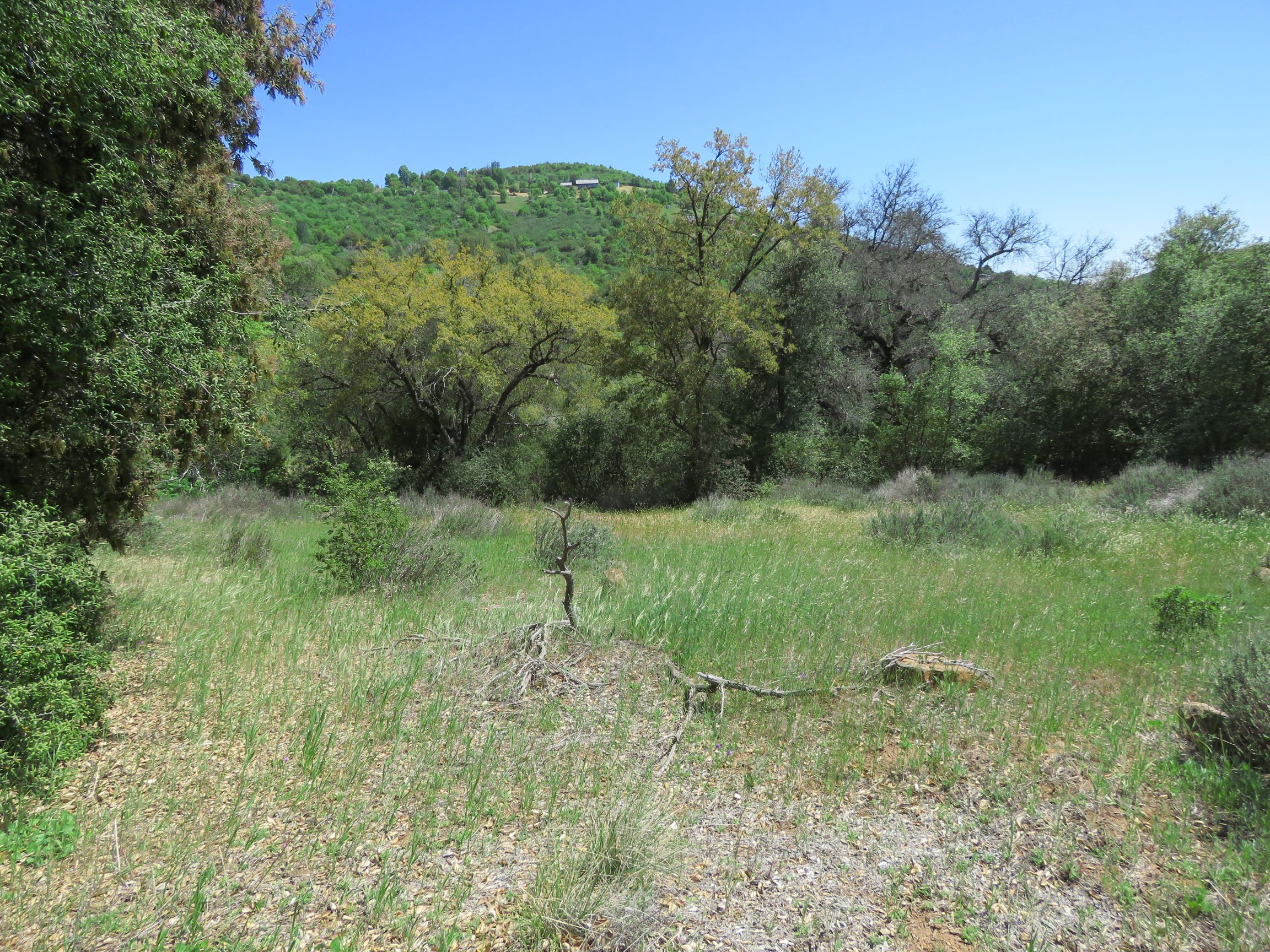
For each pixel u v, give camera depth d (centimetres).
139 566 901
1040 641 588
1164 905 273
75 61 438
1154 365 2019
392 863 306
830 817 342
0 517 411
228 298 587
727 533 1278
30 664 378
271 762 396
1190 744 401
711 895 283
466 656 544
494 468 2084
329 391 2198
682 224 2141
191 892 287
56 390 480
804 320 2419
